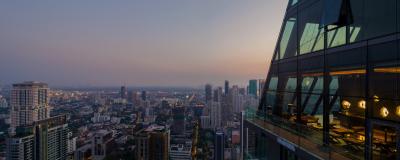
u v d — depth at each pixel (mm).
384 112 8273
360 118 9242
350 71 9820
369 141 8781
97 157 137875
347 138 9789
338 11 10508
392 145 7949
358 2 9641
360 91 9289
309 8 12867
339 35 10578
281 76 15523
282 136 12891
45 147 116562
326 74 11250
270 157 14578
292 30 14555
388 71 8188
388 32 8266
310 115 12266
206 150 143125
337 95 10484
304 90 12906
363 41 9266
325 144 10359
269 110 16828
